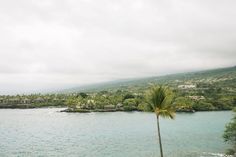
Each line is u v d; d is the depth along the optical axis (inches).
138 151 4045.3
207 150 3939.5
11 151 4288.9
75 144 4835.1
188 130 6171.3
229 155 3501.5
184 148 4133.9
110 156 3801.7
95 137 5605.3
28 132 6653.5
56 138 5625.0
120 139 5211.6
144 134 5767.7
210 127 6589.6
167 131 6112.2
